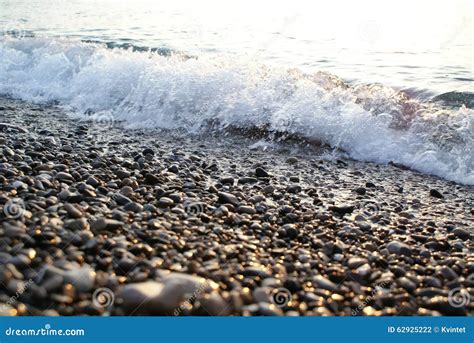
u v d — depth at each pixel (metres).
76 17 3.26
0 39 2.16
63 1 4.11
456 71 1.94
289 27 2.89
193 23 3.03
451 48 2.40
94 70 1.73
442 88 1.66
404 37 2.64
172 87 1.53
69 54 1.94
